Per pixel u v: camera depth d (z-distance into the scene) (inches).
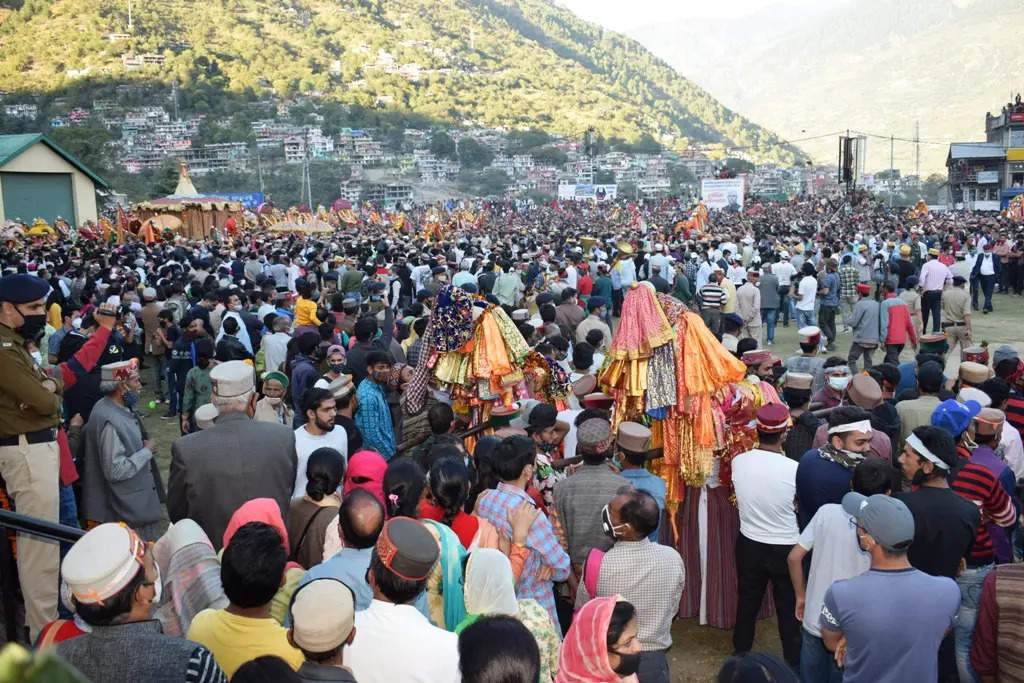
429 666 123.1
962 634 200.1
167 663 108.3
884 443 239.3
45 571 196.1
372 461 197.5
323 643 107.7
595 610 123.6
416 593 129.0
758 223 1859.0
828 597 149.9
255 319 482.6
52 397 205.5
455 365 267.3
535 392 290.0
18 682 26.3
